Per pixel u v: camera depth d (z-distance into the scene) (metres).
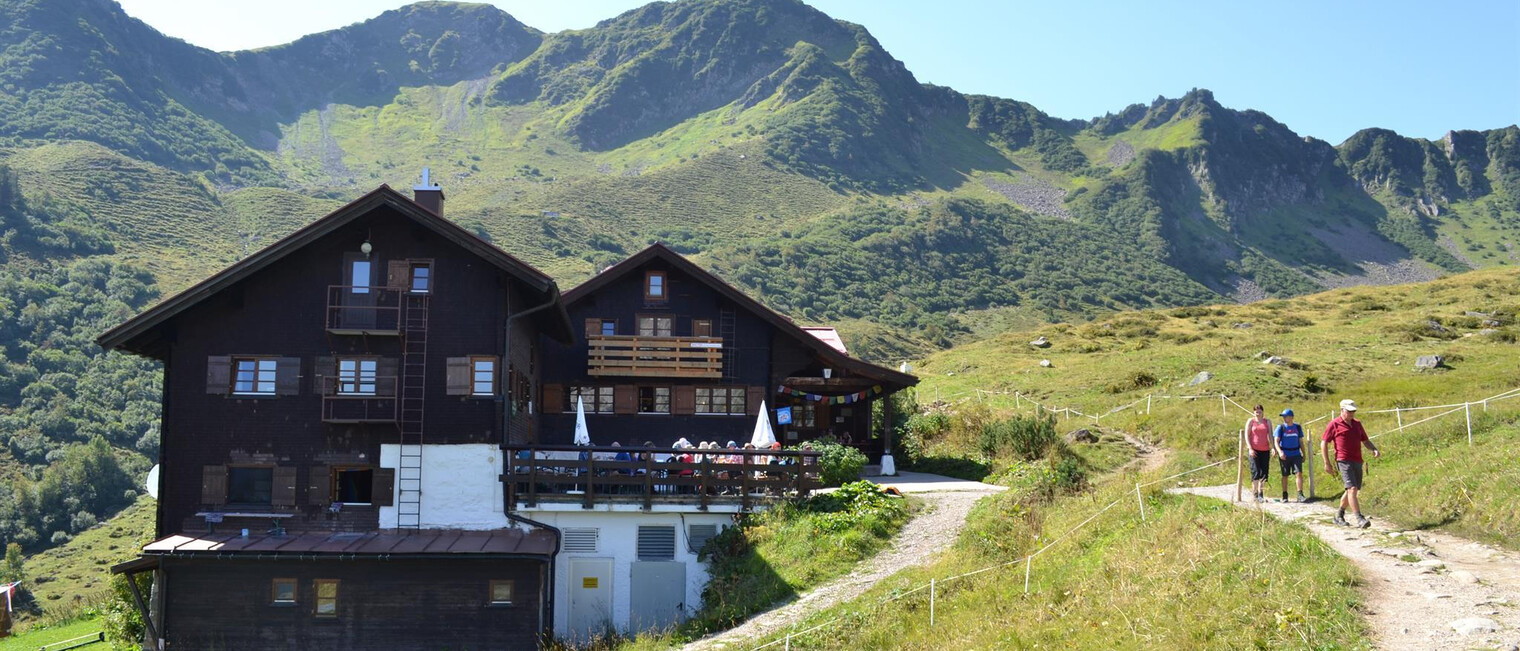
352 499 29.34
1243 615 15.03
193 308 29.06
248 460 28.59
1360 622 14.22
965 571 22.52
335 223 28.33
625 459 32.16
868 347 185.62
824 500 29.11
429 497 28.69
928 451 44.50
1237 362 55.66
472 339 29.12
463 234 28.33
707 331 38.81
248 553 25.95
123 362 141.12
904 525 27.92
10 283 158.12
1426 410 36.06
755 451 29.28
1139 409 47.41
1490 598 14.78
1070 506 24.94
